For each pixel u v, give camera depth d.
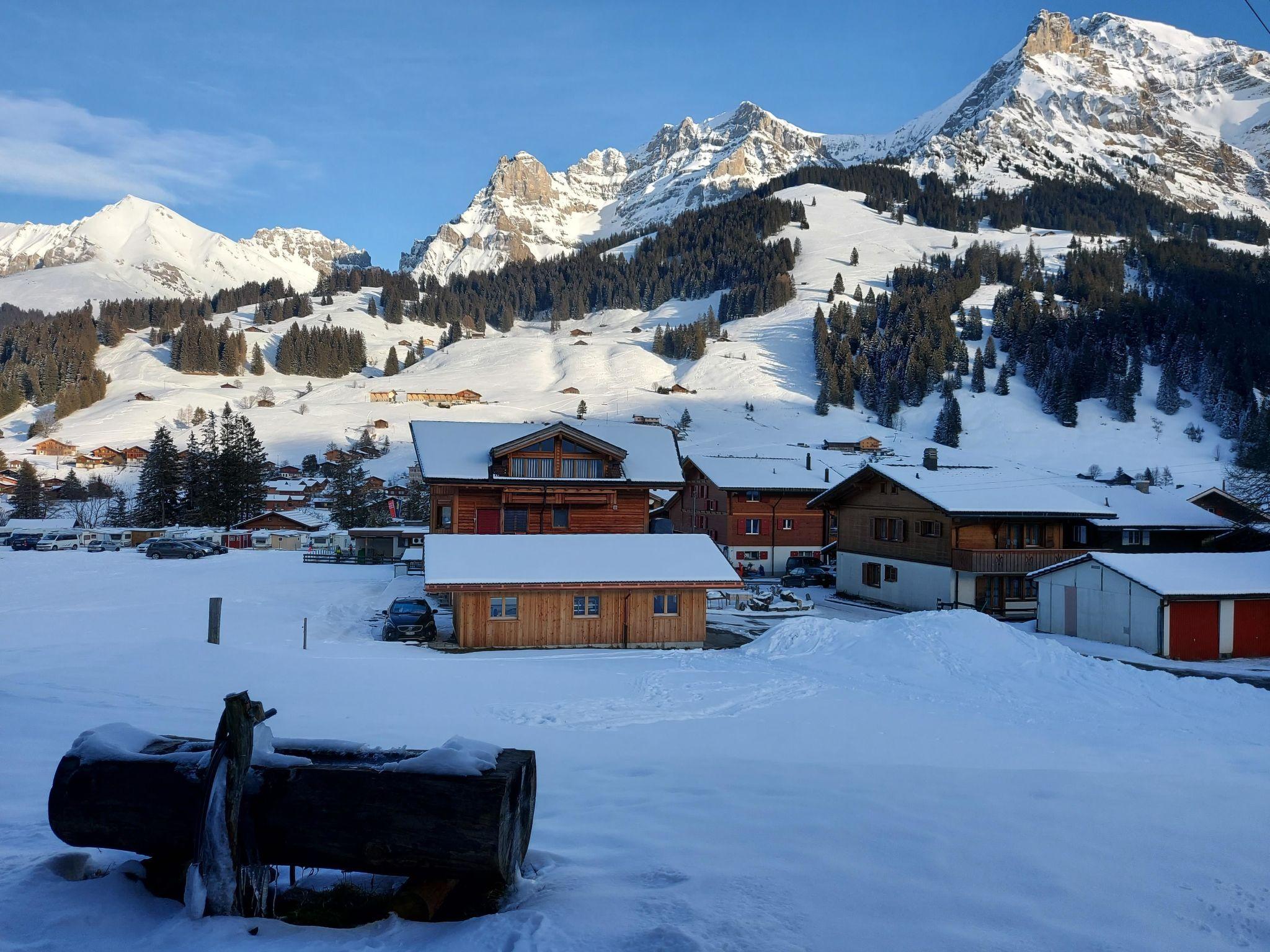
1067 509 39.44
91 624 29.59
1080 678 19.91
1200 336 174.88
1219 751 12.89
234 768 4.02
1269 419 102.81
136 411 187.12
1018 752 12.16
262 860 4.10
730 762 9.25
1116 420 152.88
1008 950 3.77
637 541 30.95
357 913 4.07
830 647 24.09
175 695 13.58
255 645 25.72
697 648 28.80
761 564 55.00
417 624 28.44
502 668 20.59
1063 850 5.37
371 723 11.83
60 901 4.05
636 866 4.92
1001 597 39.25
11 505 111.31
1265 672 26.89
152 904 4.16
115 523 95.69
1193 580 30.53
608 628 28.34
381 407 187.75
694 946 3.57
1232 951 3.86
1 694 12.07
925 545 40.47
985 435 149.38
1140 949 3.85
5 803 6.17
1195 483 117.94
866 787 7.52
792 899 4.32
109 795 4.20
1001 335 195.38
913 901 4.35
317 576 48.00
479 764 4.23
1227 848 5.55
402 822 4.00
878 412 169.88
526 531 39.16
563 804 6.80
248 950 3.56
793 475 57.19
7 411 196.12
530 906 4.16
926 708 16.59
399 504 91.88
